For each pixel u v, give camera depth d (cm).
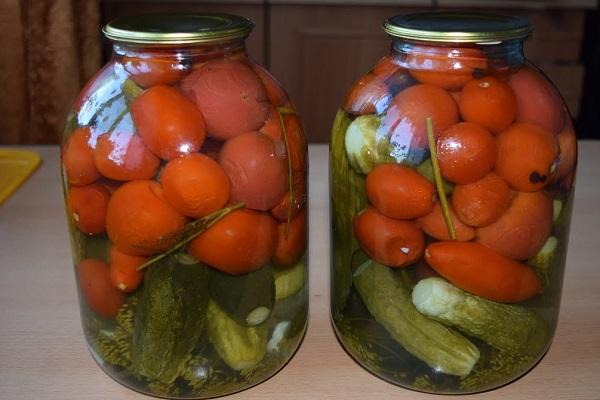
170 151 48
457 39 49
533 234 51
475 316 52
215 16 54
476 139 49
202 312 51
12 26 134
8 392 57
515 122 50
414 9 164
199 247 50
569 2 163
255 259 52
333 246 59
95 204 50
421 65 51
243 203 50
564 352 62
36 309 67
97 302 53
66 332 64
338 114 57
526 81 52
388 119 51
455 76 50
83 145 50
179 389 54
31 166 95
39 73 138
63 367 60
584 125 174
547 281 54
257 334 54
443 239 51
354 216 55
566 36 168
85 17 139
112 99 50
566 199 54
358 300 56
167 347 52
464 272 51
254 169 49
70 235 56
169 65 50
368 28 166
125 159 49
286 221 54
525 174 49
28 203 87
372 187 52
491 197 49
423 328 53
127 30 49
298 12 164
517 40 51
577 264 74
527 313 54
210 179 48
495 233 50
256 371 56
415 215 51
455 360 53
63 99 139
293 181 53
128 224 49
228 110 49
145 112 48
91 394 57
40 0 133
